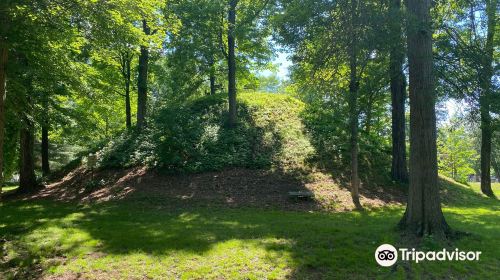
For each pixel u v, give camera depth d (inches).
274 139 733.9
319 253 293.0
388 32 337.7
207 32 715.4
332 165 656.4
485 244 312.8
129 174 658.8
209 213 465.4
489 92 347.3
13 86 414.0
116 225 398.0
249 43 832.3
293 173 624.1
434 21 348.5
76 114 732.0
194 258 290.7
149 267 277.3
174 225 394.9
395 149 639.8
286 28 421.4
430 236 311.3
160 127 676.1
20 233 376.5
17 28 331.3
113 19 344.5
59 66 426.9
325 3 375.2
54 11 326.6
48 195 638.5
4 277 277.6
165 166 651.5
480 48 367.9
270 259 284.8
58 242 337.4
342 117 465.4
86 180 677.3
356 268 269.1
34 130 694.5
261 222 404.5
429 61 329.7
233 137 730.8
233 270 268.1
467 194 661.9
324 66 430.6
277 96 939.3
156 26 418.3
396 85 638.5
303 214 459.8
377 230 347.3
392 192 594.9
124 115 1264.8
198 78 882.8
